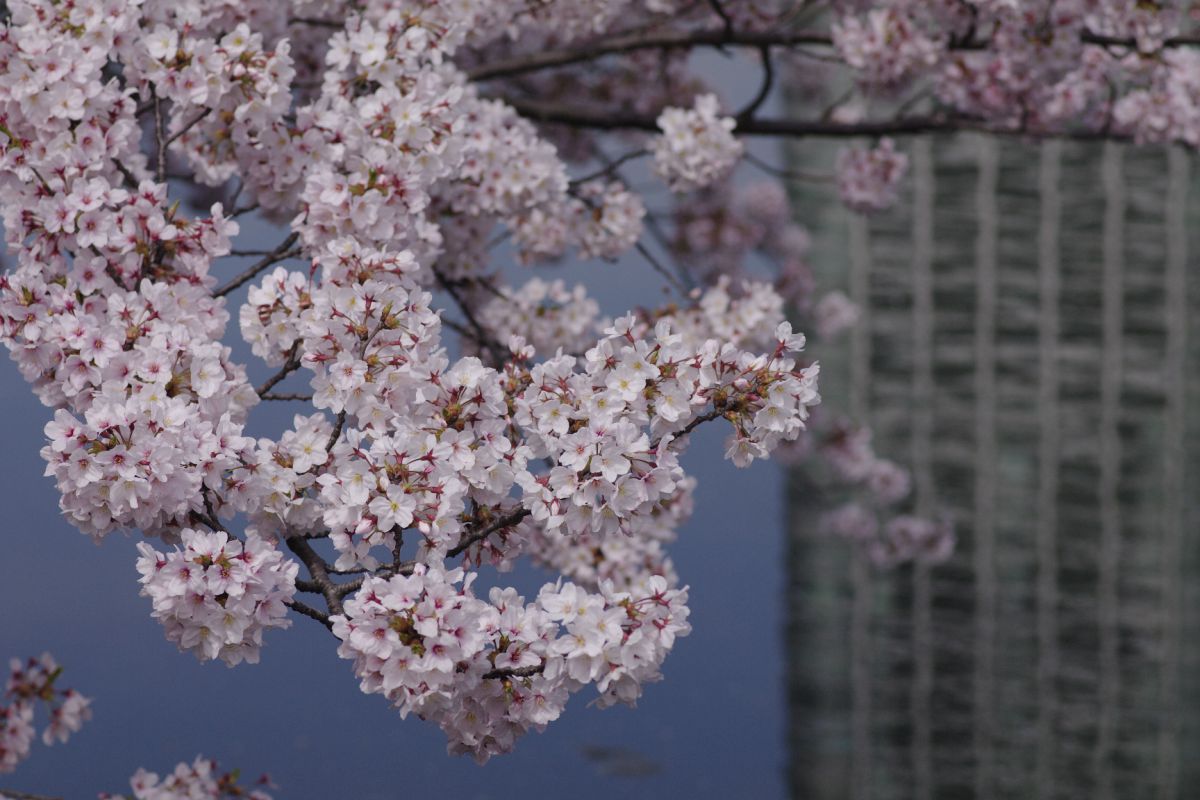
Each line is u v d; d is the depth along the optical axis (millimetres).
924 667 22203
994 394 29984
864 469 13516
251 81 5152
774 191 13398
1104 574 26031
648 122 9555
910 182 31719
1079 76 9961
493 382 4246
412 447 4195
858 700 20328
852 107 12648
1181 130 9969
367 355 4410
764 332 8312
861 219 30234
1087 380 29812
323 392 4422
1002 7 8711
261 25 6523
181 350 4418
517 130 7129
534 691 4066
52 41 4902
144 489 4094
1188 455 28703
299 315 4543
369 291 4430
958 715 20719
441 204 7125
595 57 9391
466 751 4227
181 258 4832
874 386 30094
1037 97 9516
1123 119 10062
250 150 5453
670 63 11477
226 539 3990
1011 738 20297
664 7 10445
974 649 22656
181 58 5109
